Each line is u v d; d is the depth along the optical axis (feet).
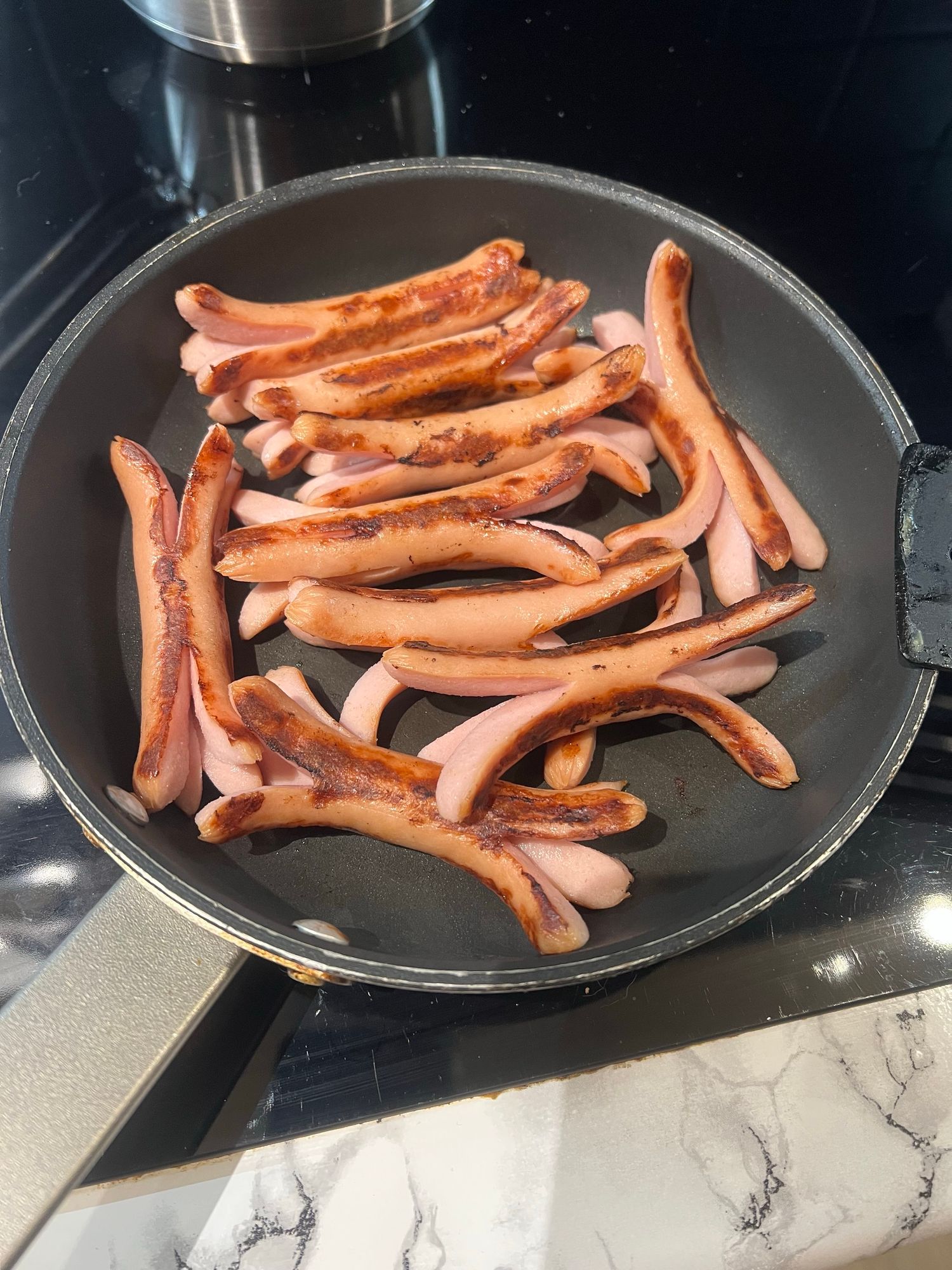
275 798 0.90
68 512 1.06
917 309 1.36
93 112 1.43
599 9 1.56
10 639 0.90
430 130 1.43
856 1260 0.92
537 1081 0.95
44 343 1.27
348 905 0.96
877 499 1.09
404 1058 0.96
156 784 0.91
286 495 1.16
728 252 1.15
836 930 1.03
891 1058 0.97
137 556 1.02
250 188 1.38
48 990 0.84
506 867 0.89
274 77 1.46
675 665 0.95
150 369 1.16
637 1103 0.94
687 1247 0.89
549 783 1.00
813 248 1.39
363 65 1.47
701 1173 0.92
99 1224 0.87
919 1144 0.94
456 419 1.07
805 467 1.18
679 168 1.43
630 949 0.82
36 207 1.36
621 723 1.06
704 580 1.14
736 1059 0.97
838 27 1.58
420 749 1.04
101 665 1.04
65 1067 0.81
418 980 0.80
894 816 1.09
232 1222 0.89
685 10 1.57
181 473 1.17
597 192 1.18
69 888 1.01
